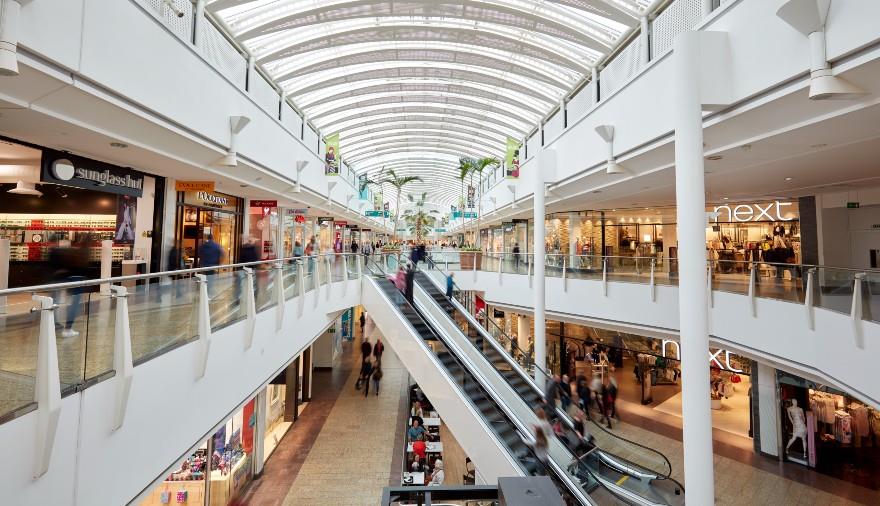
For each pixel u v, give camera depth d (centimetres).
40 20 371
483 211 2691
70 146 598
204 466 780
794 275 677
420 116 2078
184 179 910
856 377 534
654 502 669
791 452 1007
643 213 1586
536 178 1128
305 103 1420
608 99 848
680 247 479
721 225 1341
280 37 1007
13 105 419
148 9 535
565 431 744
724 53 481
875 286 501
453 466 1130
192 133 666
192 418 411
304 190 1378
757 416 1059
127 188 756
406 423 1277
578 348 1574
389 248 2978
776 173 761
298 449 1105
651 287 980
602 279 1084
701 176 469
